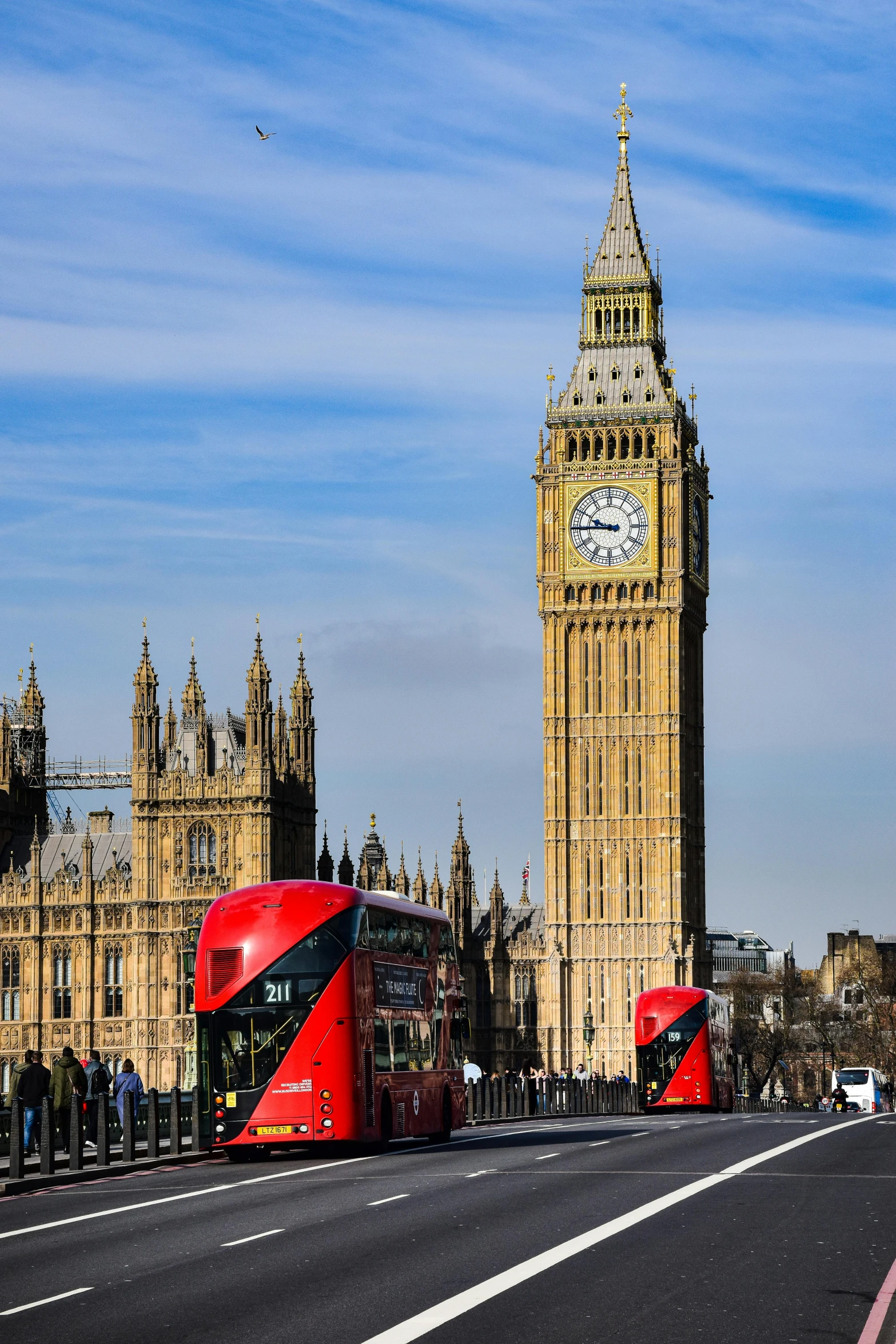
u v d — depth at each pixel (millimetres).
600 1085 128375
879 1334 27375
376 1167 56219
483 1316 28891
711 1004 122062
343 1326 28359
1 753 169125
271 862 156625
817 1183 46688
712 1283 31438
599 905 197375
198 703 162625
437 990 73875
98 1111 61375
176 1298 31172
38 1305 30984
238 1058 61469
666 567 198625
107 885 158375
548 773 199000
